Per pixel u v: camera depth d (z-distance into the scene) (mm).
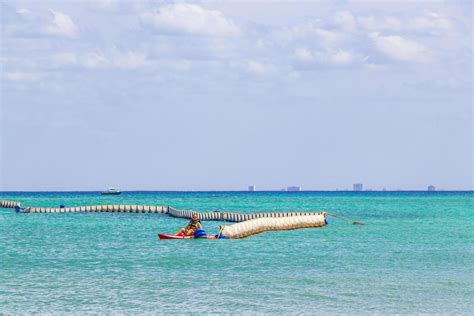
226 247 104938
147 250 100562
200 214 191375
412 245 108875
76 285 68188
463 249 102188
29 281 70688
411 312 55844
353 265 83000
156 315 54906
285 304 58906
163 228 154875
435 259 89125
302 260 87938
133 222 180250
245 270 78625
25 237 127312
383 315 54906
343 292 64250
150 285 68188
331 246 107062
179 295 62844
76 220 190375
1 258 91125
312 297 61844
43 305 58562
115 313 55594
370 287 66875
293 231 141375
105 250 101188
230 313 55594
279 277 73250
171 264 84062
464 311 56156
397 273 76000
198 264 84000
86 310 56656
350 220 183875
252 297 61875
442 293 63594
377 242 114625
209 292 64312
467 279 71562
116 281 70625
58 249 103312
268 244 110312
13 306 58188
